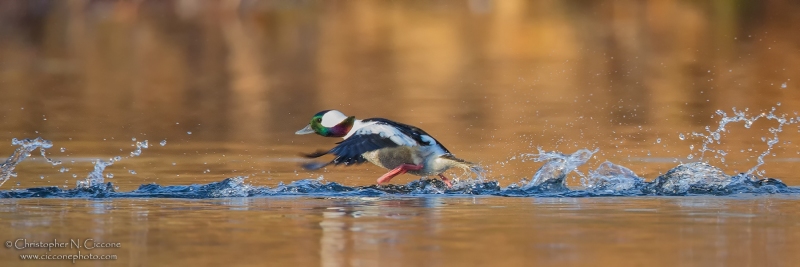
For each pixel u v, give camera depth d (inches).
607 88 882.8
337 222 321.4
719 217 330.6
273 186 442.3
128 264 257.0
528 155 547.8
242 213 343.3
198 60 1144.8
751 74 943.7
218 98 848.3
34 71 1036.5
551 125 670.5
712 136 615.2
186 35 1379.2
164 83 957.2
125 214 340.5
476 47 1212.5
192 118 725.3
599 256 262.4
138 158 534.0
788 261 256.4
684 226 311.6
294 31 1403.8
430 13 1551.4
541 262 254.4
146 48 1250.6
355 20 1501.0
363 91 885.8
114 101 821.9
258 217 332.8
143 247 278.4
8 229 307.4
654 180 417.4
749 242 282.8
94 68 1071.0
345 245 278.7
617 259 258.7
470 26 1403.8
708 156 537.0
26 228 309.6
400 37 1322.6
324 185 419.2
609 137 614.9
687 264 252.7
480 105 783.7
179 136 633.6
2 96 836.6
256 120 717.9
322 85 930.1
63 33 1396.4
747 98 800.9
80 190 400.8
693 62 1037.2
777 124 671.8
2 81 946.7
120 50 1232.2
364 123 452.8
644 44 1185.4
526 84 918.4
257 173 483.2
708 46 1149.7
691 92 844.6
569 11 1508.4
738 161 518.9
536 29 1350.9
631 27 1332.4
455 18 1491.1
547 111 745.6
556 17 1459.2
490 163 519.8
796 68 974.4
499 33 1328.7
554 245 278.1
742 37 1208.8
